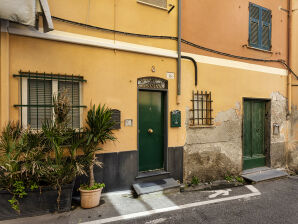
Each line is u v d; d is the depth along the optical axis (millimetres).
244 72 5918
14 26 3309
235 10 5754
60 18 3654
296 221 3248
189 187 4730
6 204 3025
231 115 5672
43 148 3246
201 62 5207
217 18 5461
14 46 3357
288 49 6789
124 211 3436
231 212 3516
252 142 6289
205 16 5273
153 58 4582
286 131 6773
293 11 6715
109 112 3615
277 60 6555
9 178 2998
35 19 3037
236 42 5773
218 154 5422
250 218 3322
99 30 4008
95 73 3980
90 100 3939
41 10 3053
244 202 3951
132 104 4340
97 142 3664
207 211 3531
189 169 5020
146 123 4680
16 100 3377
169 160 4773
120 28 4211
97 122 3529
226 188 4781
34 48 3496
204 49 5234
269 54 6426
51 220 3064
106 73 4082
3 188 3006
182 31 4941
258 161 6355
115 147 4164
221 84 5512
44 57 3572
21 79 3459
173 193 4285
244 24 5918
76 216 3213
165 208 3594
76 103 3936
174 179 4781
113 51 4148
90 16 3926
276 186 4961
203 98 5316
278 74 6625
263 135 6535
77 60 3828
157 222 3125
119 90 4207
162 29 4688
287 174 5828
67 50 3748
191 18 5066
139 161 4629
